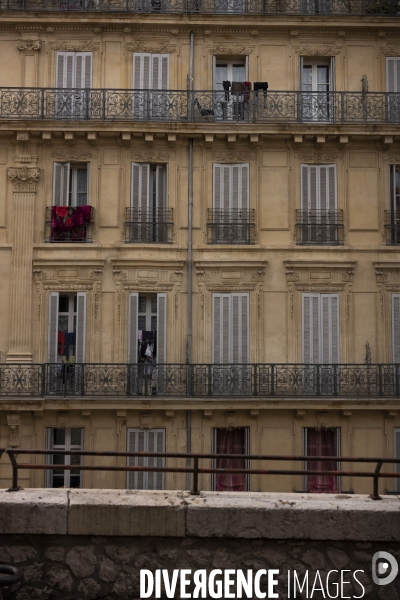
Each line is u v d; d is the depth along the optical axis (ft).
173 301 66.80
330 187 68.54
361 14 69.21
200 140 68.18
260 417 64.69
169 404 63.46
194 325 66.64
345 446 64.44
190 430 64.44
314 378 64.75
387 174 68.54
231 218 68.03
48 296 66.85
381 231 67.87
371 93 68.64
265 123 66.85
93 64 69.97
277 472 27.32
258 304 66.80
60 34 70.13
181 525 26.27
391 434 64.54
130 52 70.13
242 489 64.69
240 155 68.59
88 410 63.82
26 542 26.66
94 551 26.61
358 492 64.44
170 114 68.13
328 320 66.90
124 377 64.95
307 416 64.80
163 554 26.50
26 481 64.03
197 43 70.33
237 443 65.72
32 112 67.82
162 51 70.18
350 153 68.80
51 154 68.28
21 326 66.03
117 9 69.46
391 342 66.59
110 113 67.87
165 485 64.08
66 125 66.64
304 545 26.37
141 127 66.80
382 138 67.77
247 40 70.38
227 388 64.59
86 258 66.54
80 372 64.85
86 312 66.59
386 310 66.85
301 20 69.21
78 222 66.95
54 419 64.49
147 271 67.10
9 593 26.40
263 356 66.33
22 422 64.28
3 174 67.77
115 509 26.43
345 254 67.36
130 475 64.34
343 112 68.23
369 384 64.39
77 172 69.67
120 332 66.33
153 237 67.92
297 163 68.69
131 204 67.92
